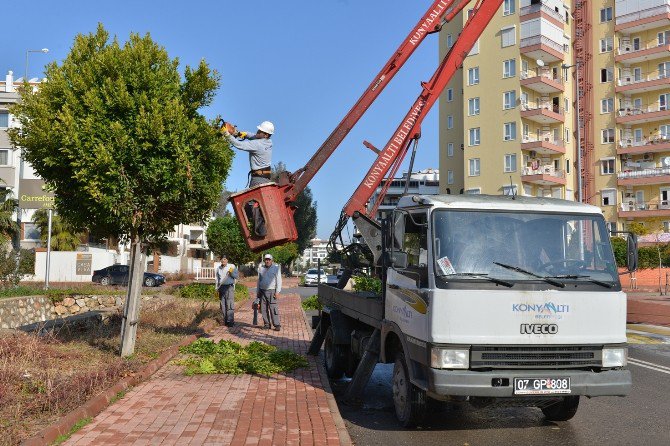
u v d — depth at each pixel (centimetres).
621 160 5403
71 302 2089
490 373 597
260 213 904
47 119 862
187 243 6856
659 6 5159
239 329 1566
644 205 5272
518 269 634
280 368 945
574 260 655
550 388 604
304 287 4562
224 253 3148
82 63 911
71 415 610
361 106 1038
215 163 956
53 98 888
